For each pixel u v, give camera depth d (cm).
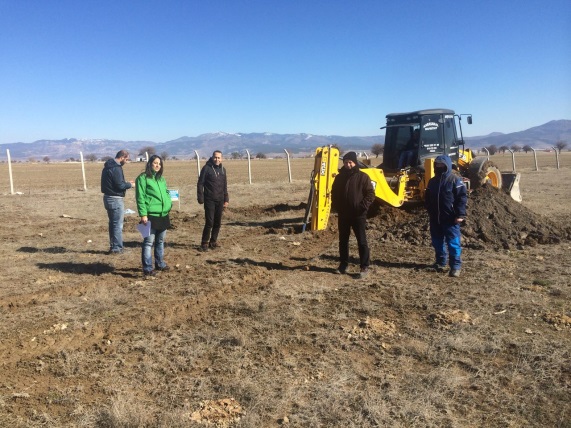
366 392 410
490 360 468
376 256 884
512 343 499
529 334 523
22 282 754
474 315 580
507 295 645
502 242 943
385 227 1102
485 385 423
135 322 578
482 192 1087
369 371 451
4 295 687
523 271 756
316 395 406
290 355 486
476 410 387
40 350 507
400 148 1349
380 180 1123
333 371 450
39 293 694
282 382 431
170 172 4197
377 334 530
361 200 738
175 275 773
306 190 2200
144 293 685
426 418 373
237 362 471
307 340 519
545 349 484
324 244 1009
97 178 3738
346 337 525
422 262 831
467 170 1356
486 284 696
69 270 823
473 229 979
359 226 746
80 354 492
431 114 1296
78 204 1709
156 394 415
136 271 816
